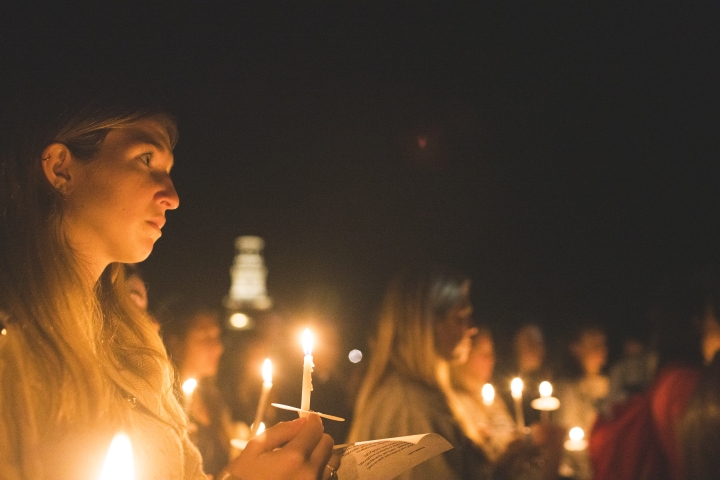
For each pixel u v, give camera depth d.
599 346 6.22
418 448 1.64
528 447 3.04
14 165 1.43
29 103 1.47
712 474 2.65
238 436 3.72
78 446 1.23
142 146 1.49
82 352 1.32
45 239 1.39
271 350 7.26
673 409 3.10
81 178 1.44
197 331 3.65
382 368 3.09
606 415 3.68
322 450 1.32
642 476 3.30
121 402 1.37
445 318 3.05
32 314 1.31
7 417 1.16
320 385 7.01
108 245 1.46
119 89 1.50
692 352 3.22
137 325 1.73
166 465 1.38
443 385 3.01
